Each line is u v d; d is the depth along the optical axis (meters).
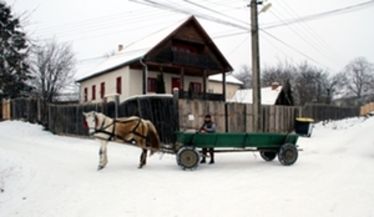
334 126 28.50
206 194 8.33
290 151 12.72
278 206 7.34
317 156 15.05
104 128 11.48
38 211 7.20
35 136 21.33
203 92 29.69
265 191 8.61
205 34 28.89
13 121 24.78
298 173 11.02
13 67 11.10
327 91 64.00
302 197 8.03
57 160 12.60
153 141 11.91
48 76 41.38
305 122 23.75
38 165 11.30
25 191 8.63
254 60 16.59
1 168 10.33
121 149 16.19
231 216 6.75
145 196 8.16
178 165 11.84
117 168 11.59
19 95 28.02
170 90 30.89
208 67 29.48
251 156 14.93
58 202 7.76
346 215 6.76
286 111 24.48
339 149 16.59
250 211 7.03
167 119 16.94
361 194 8.27
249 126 20.92
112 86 30.02
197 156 11.53
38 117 24.80
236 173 10.98
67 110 22.00
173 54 27.19
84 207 7.38
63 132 22.23
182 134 11.80
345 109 36.16
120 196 8.16
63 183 9.35
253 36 16.69
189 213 6.93
